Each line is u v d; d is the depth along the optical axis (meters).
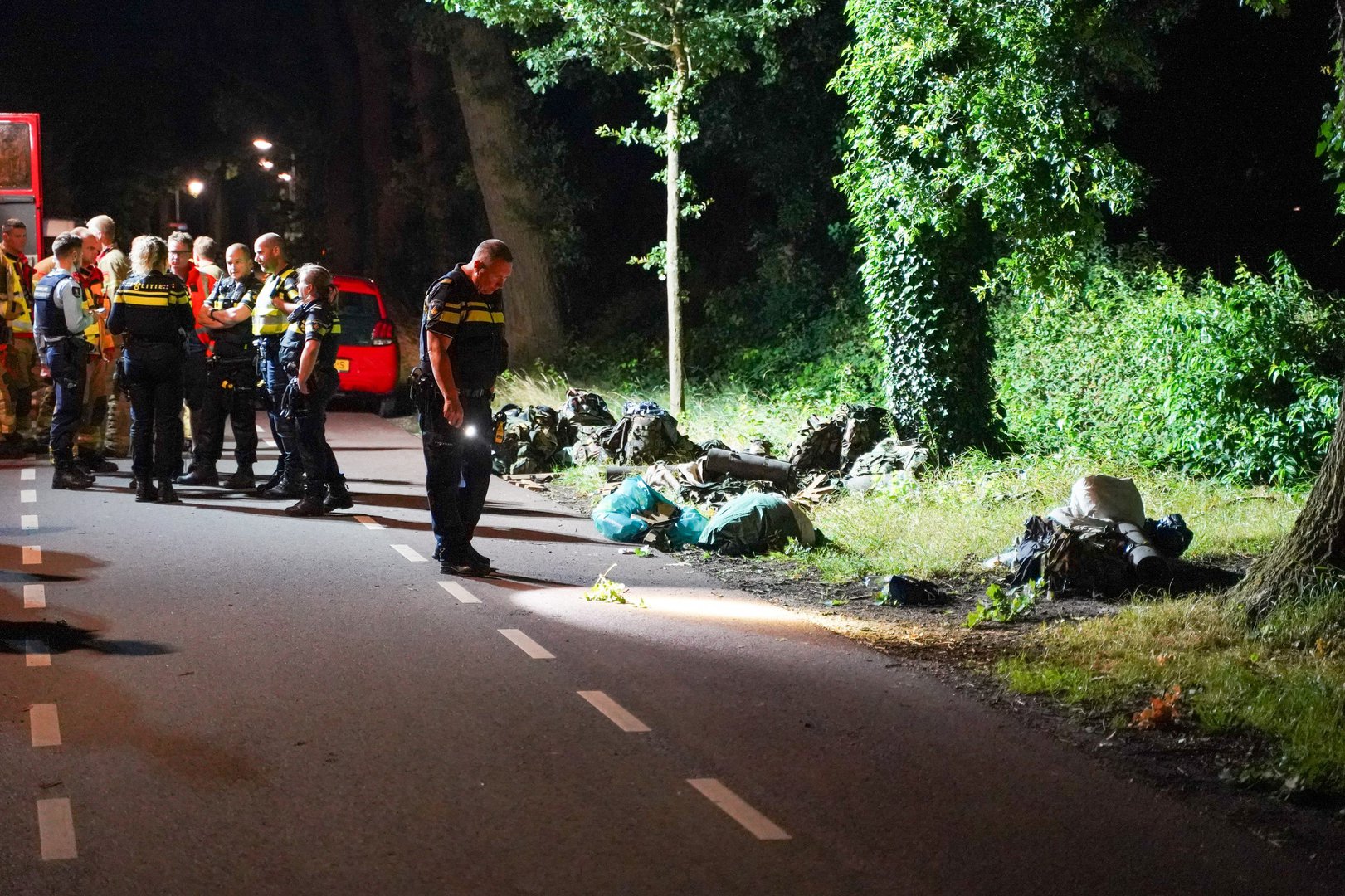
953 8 12.93
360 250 35.06
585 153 28.56
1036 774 5.38
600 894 4.23
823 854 4.57
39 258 17.22
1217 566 9.26
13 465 13.02
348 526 10.34
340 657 6.73
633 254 28.50
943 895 4.29
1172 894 4.36
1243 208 22.61
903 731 5.84
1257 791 5.27
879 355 18.66
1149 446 13.34
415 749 5.46
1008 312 17.05
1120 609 8.05
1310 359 12.69
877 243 13.38
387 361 18.55
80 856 4.40
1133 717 6.08
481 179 24.45
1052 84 13.20
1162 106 22.44
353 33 32.69
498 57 24.06
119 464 13.31
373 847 4.52
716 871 4.41
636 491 10.29
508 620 7.55
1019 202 12.86
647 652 6.95
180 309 10.95
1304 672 6.57
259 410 18.58
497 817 4.80
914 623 7.75
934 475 12.34
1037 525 9.14
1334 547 7.41
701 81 16.08
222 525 10.16
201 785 5.03
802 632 7.45
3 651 6.70
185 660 6.60
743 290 23.80
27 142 17.12
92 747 5.39
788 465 12.25
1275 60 21.97
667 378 21.69
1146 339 13.45
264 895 4.17
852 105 13.74
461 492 8.79
